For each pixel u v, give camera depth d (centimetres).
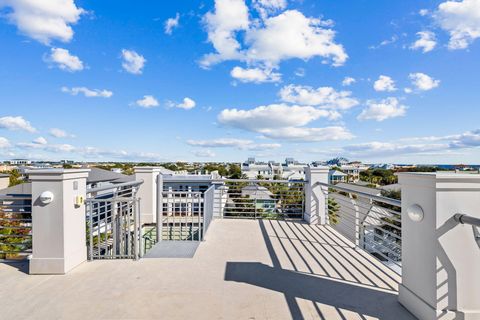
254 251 366
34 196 280
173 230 512
